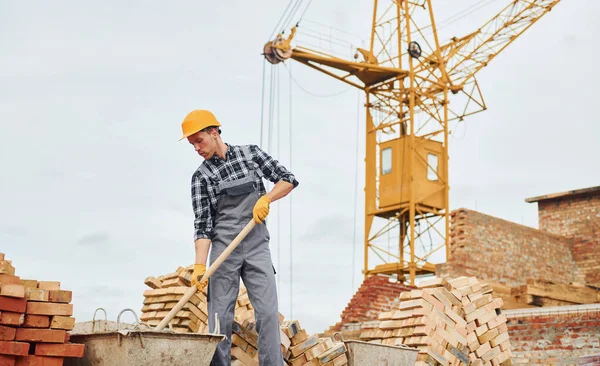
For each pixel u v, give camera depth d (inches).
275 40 1234.6
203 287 186.1
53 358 170.4
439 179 1333.7
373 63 1373.0
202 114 197.9
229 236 196.5
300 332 234.1
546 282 847.7
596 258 1131.3
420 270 1293.1
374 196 1362.0
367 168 1384.1
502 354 285.1
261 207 193.5
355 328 883.4
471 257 981.8
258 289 196.2
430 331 267.6
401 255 1311.5
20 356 167.0
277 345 196.5
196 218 196.9
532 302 825.5
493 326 285.6
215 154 199.9
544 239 1109.1
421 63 1363.2
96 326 209.6
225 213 197.6
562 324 607.2
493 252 1016.2
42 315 170.7
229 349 195.8
